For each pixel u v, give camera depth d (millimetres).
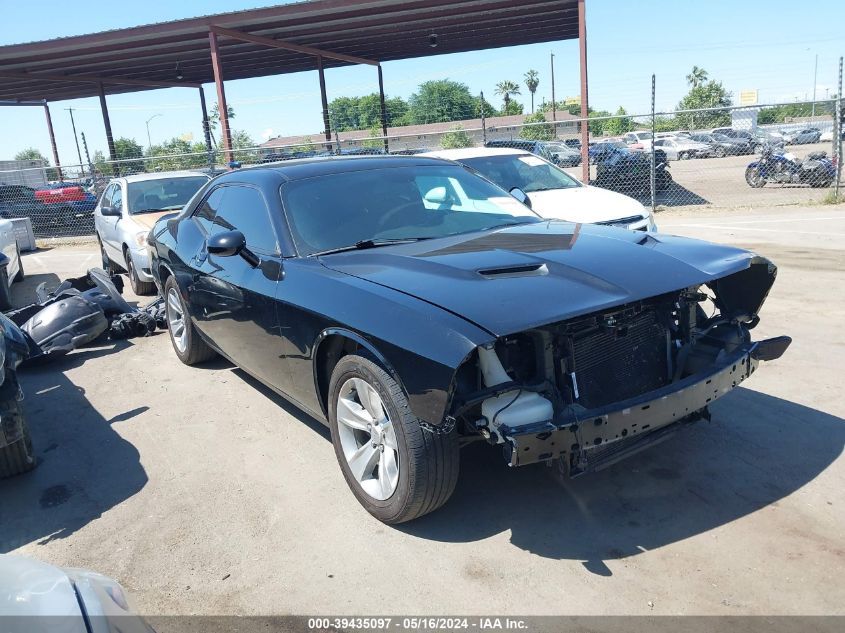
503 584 2688
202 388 5207
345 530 3146
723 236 10250
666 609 2479
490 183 4707
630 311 3000
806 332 5387
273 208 3967
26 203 19672
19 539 3293
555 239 3592
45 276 11773
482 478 3504
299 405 3838
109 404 5016
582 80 15930
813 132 17422
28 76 22859
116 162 16906
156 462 3998
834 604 2443
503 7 17406
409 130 63250
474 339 2525
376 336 2820
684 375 3293
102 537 3252
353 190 4102
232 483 3670
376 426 3090
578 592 2607
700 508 3102
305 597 2701
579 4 15742
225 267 4258
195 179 9891
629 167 16969
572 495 3289
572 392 2852
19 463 3859
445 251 3420
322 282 3295
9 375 3637
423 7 17016
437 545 2973
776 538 2842
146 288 8664
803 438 3676
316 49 21938
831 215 11672
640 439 3174
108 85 27188
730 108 13156
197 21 17172
